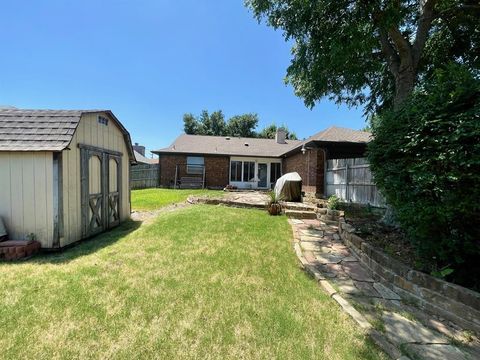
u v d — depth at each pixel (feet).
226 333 7.84
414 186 10.15
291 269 13.14
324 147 35.88
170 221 22.08
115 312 8.73
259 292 10.54
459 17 20.40
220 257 14.28
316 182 36.35
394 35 17.85
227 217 23.80
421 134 9.82
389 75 25.89
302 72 23.09
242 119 119.65
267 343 7.47
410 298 10.14
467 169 8.47
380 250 12.84
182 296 9.97
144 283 10.97
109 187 22.54
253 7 20.79
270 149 67.51
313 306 9.57
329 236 19.08
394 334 8.00
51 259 14.25
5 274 11.85
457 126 8.59
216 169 63.05
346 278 12.16
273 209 25.95
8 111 17.90
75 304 9.17
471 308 8.20
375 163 12.42
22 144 15.48
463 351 7.30
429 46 24.32
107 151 22.20
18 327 7.80
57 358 6.63
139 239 17.67
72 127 16.89
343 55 17.61
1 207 15.88
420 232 10.22
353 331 8.11
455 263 9.88
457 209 8.76
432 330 8.27
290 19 19.43
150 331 7.80
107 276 11.62
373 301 10.07
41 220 15.76
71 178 17.04
